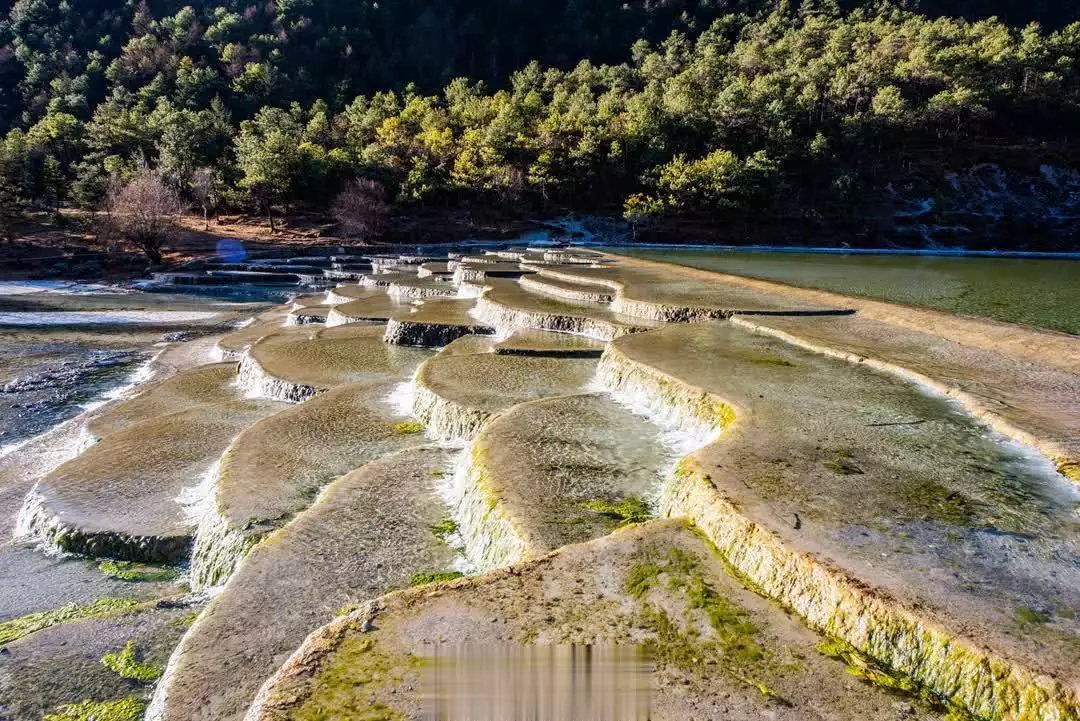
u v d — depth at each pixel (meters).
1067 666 4.38
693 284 24.25
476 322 20.33
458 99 103.25
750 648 5.05
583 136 79.75
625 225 75.56
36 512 9.91
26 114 99.62
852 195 72.06
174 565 9.02
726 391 11.04
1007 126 88.94
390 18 146.12
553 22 152.75
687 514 7.36
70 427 15.66
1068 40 91.44
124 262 50.91
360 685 4.66
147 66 110.81
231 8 133.62
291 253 58.84
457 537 8.45
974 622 4.88
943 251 63.31
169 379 17.98
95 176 64.69
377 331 21.28
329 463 10.96
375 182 72.50
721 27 133.12
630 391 12.83
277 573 7.39
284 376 15.88
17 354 23.80
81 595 8.16
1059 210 75.50
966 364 12.69
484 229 73.44
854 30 103.00
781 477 7.57
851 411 10.16
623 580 6.00
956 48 87.25
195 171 71.44
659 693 4.55
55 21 123.62
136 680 6.32
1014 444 8.91
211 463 11.75
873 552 5.88
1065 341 13.30
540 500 8.21
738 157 78.06
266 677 5.75
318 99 107.88
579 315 18.94
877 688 4.66
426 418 12.92
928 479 7.67
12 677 6.32
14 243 53.41
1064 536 6.36
